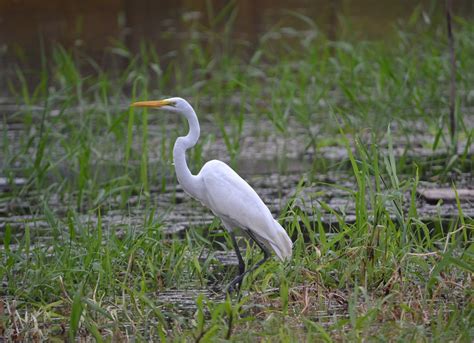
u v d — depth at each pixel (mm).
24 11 30172
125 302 8656
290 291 8688
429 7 28750
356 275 9141
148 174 14562
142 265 9664
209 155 15578
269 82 20172
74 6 30812
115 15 29531
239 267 9266
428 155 14984
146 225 10289
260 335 7824
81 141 14242
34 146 15961
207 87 19141
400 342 7543
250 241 11305
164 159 14250
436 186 13188
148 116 18656
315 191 13258
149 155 15594
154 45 24688
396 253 9031
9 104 19406
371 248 8922
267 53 21062
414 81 17406
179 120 18141
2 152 15695
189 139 9352
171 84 20859
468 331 7734
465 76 18359
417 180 9469
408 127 16250
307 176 13930
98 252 9305
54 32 26719
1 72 22344
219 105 19156
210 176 9234
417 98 17625
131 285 9383
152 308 8023
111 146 15727
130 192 12547
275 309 8539
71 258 9344
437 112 16625
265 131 17188
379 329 8000
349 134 16250
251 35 26125
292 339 7664
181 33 26422
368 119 16562
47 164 13375
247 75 19625
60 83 20500
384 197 9078
